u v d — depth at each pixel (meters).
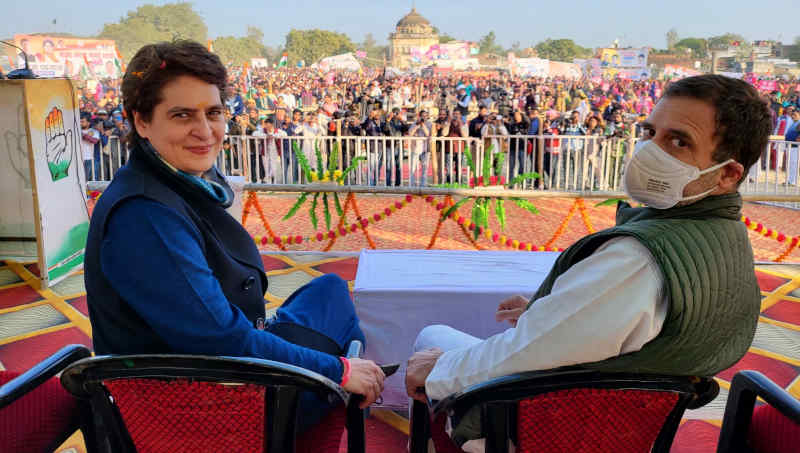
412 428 1.73
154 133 1.53
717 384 1.37
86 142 8.82
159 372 1.34
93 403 1.42
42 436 1.60
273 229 7.32
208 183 1.73
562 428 1.37
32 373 1.53
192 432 1.40
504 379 1.31
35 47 29.44
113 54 30.62
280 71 61.59
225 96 1.63
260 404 1.37
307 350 1.57
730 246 1.31
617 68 46.97
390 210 5.34
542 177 9.48
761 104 1.29
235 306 1.55
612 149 9.19
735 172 1.32
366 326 2.45
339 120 9.34
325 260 5.34
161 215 1.42
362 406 1.63
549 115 17.64
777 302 4.42
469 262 2.83
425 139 9.30
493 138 9.25
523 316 1.35
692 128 1.29
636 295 1.22
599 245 1.35
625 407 1.36
